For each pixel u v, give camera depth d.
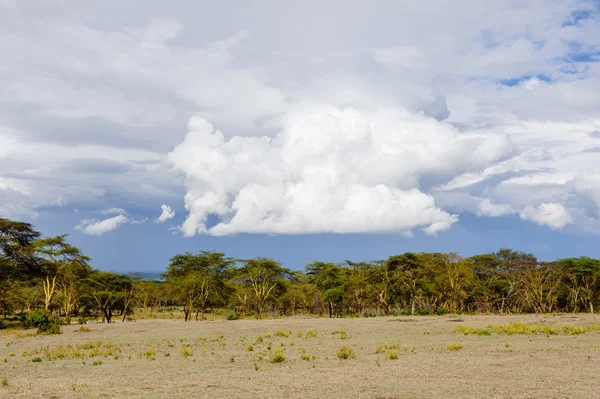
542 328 29.55
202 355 19.67
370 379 12.97
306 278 74.94
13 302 66.25
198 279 57.47
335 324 38.72
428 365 15.38
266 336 28.77
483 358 16.83
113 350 22.31
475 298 69.69
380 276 64.19
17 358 20.14
